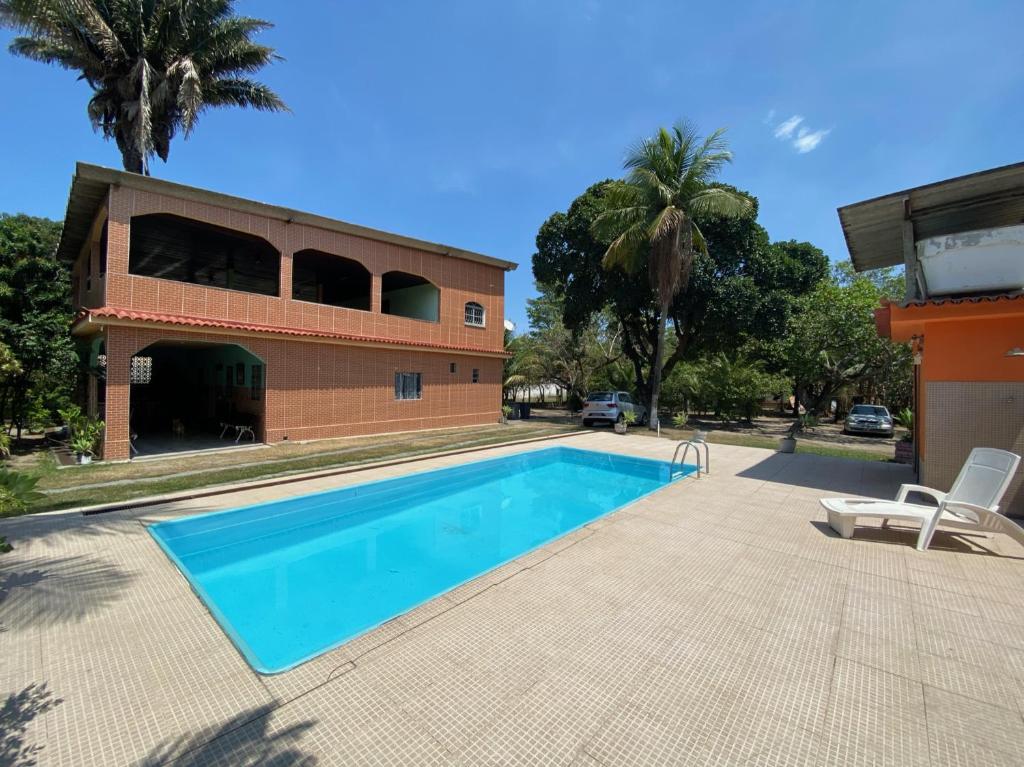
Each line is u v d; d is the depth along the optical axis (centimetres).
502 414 2166
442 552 637
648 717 244
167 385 1902
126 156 1697
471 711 248
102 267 1398
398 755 216
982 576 437
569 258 2238
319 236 1495
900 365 1958
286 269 1416
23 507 429
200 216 1244
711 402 2366
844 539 540
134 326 1091
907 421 1386
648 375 2692
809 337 2067
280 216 1386
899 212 792
